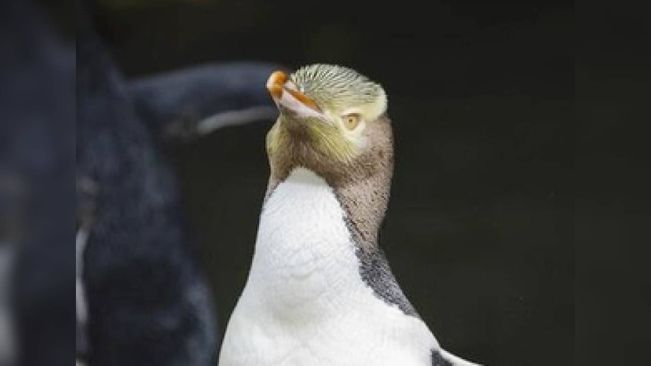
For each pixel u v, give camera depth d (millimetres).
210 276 4672
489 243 4555
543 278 4559
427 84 4559
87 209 4691
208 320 4672
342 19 4594
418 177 4547
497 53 4555
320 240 4230
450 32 4555
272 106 4645
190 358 4676
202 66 4668
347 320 4230
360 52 4586
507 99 4559
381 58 4570
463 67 4555
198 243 4676
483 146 4555
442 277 4543
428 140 4551
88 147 4699
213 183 4672
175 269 4680
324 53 4609
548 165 4559
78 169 4688
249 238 4652
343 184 4250
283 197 4254
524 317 4559
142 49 4688
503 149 4555
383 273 4285
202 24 4664
